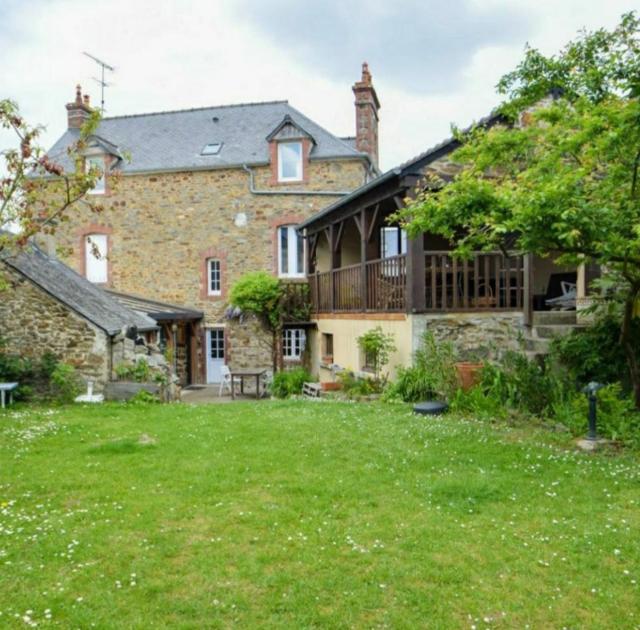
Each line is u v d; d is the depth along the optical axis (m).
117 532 3.97
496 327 9.48
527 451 5.82
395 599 3.10
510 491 4.67
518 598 3.10
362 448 6.11
